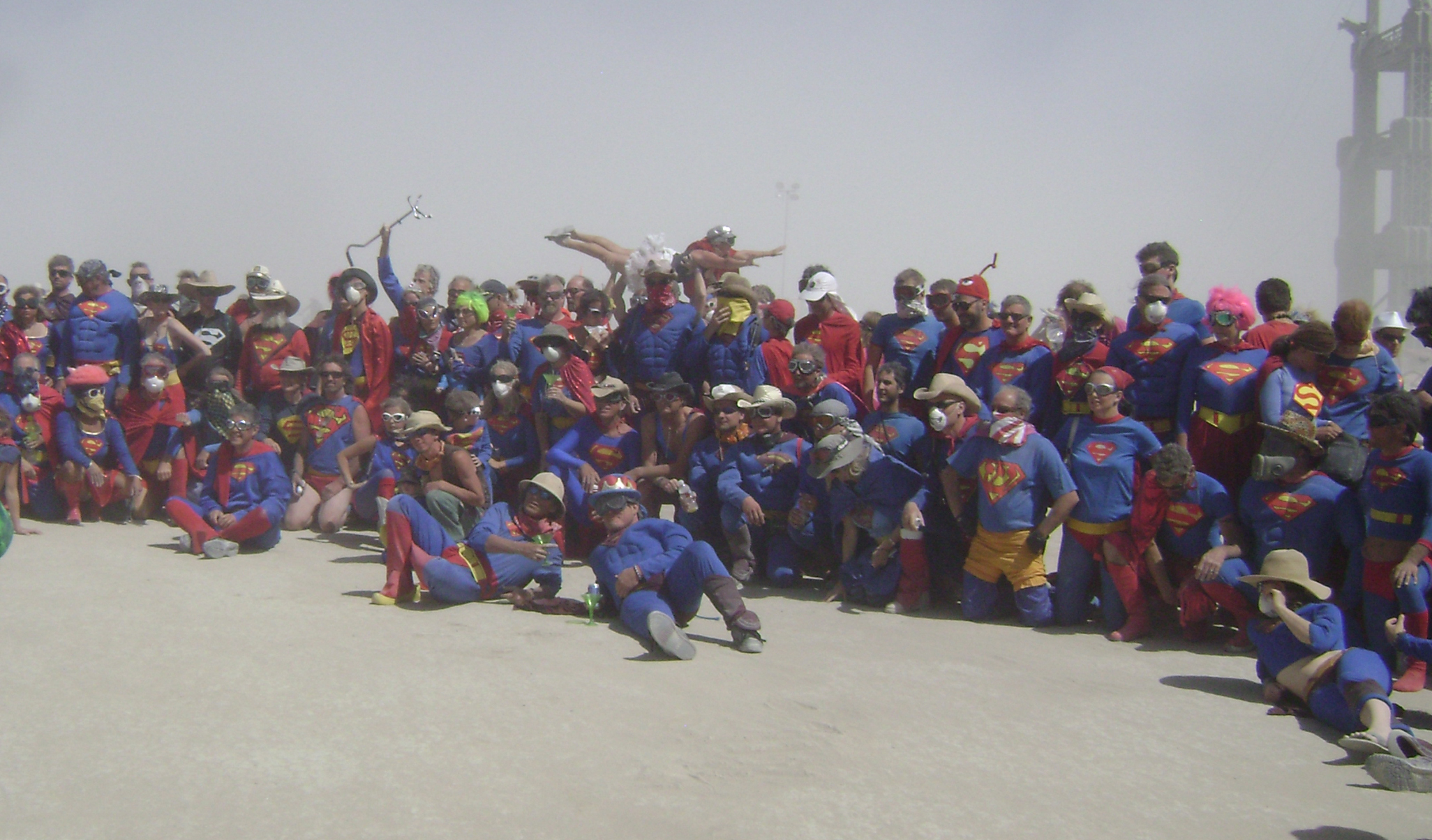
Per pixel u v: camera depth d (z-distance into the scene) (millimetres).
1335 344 8102
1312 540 7582
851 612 8883
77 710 5582
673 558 7492
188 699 5801
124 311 11672
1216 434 8625
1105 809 4871
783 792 4879
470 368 11930
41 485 11094
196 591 8180
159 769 4883
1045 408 9250
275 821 4395
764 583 9984
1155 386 8891
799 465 9719
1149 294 8766
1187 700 6629
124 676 6129
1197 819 4805
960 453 8773
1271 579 6508
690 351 10891
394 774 4898
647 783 4914
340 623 7457
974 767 5305
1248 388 8539
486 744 5309
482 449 10562
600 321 11086
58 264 11812
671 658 6934
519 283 13070
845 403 9945
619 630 7645
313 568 9367
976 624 8578
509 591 8289
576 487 10297
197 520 9711
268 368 11898
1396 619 6840
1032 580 8516
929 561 9250
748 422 9750
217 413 11281
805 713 5988
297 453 11648
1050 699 6504
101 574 8586
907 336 10250
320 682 6141
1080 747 5691
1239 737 5969
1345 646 6758
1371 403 7762
